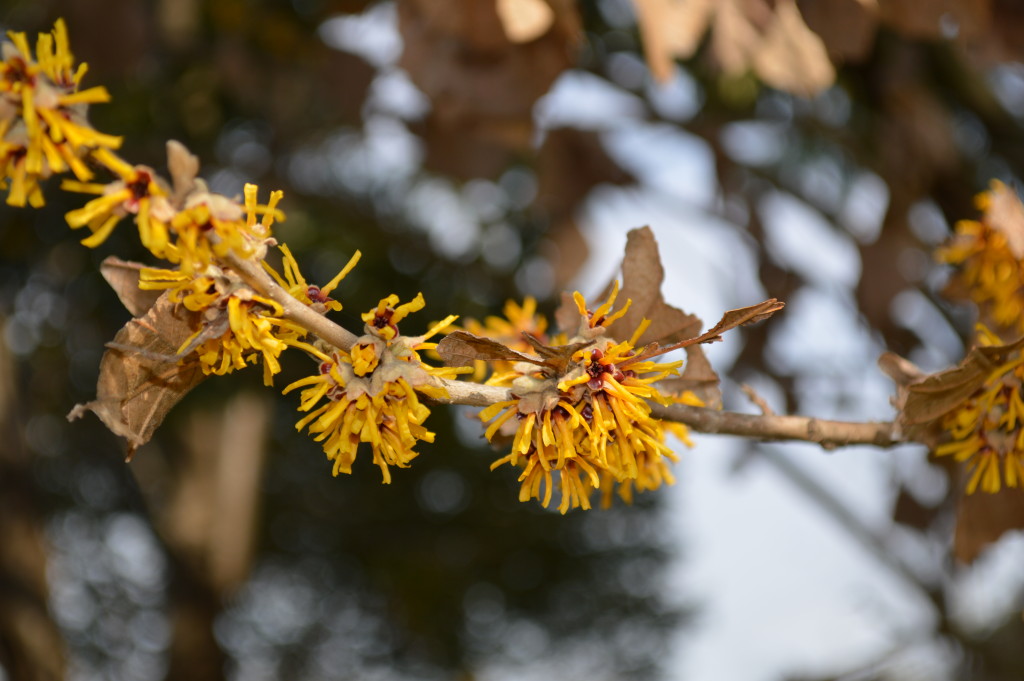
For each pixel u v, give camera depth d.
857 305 4.12
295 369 5.22
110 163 0.80
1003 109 4.16
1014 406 1.17
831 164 4.86
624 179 4.22
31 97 0.77
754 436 1.21
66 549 9.12
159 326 1.00
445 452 7.74
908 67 3.81
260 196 5.09
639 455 1.19
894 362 1.26
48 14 3.70
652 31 2.20
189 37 4.51
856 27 2.25
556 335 1.27
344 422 0.95
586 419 1.00
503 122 2.75
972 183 4.17
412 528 8.72
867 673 5.70
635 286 1.23
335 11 3.69
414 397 0.92
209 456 8.29
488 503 8.52
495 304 5.62
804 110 4.34
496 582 9.02
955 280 1.50
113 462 8.66
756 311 0.99
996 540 1.51
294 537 9.20
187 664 7.93
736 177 4.39
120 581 9.34
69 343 6.16
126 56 3.60
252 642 9.60
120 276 1.05
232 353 0.94
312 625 9.52
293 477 8.95
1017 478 1.32
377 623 9.48
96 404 0.99
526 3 2.29
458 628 9.18
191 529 8.16
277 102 4.61
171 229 0.82
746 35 2.24
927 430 1.26
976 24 2.31
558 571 9.05
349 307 5.52
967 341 4.27
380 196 5.97
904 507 4.08
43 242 5.18
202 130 4.99
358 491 8.62
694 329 1.25
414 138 4.21
